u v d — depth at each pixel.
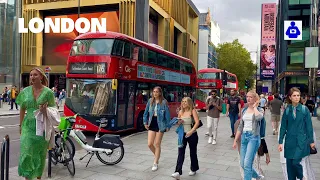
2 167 4.70
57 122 5.10
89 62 12.63
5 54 39.62
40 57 42.03
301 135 5.09
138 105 14.25
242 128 5.71
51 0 40.56
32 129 4.91
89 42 12.84
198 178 6.46
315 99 25.52
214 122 10.80
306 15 46.19
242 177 5.95
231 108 12.27
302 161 5.18
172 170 7.00
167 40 47.22
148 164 7.50
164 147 9.90
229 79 37.41
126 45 13.31
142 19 37.75
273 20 55.44
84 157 7.88
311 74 21.36
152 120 7.04
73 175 6.34
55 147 6.83
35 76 4.88
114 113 12.42
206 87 30.95
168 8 48.06
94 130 12.41
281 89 53.66
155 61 16.02
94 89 12.55
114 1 37.47
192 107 6.54
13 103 26.62
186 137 6.40
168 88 17.72
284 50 48.22
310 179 5.20
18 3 40.66
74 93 12.85
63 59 41.47
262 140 6.06
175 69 18.83
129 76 13.41
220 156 8.66
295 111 5.17
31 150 4.89
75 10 40.84
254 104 5.62
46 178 6.14
